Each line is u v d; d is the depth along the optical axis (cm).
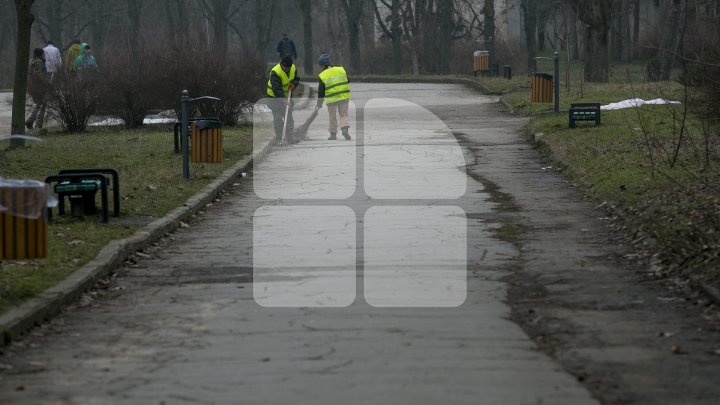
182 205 2956
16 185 1800
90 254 2216
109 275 2142
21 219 1806
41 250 1819
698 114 3728
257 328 1670
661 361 1445
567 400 1264
